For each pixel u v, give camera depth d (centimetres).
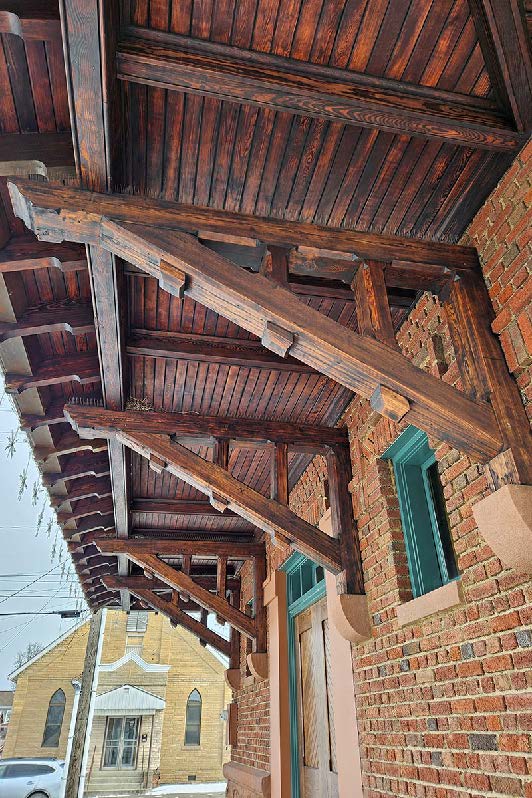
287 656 564
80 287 331
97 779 1825
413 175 276
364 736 349
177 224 248
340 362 241
